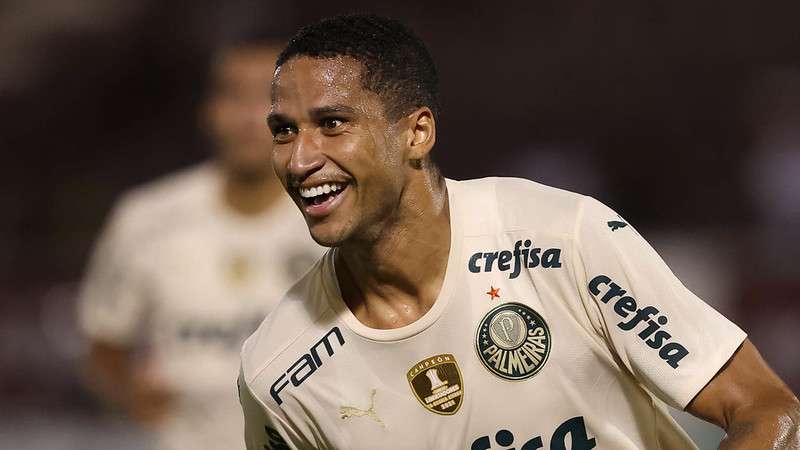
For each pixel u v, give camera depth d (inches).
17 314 1455.5
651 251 424.5
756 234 1360.7
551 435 423.8
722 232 1444.4
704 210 1851.6
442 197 438.3
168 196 853.2
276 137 425.7
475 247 434.0
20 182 2086.6
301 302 459.2
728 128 1958.7
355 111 414.6
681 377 402.3
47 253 1544.0
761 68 2053.4
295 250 815.7
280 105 420.5
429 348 430.3
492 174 2039.9
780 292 1293.1
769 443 379.9
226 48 819.4
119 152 2135.8
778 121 1921.8
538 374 419.8
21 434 1296.8
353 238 427.2
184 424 810.2
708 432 824.9
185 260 822.5
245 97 803.4
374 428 436.1
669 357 405.4
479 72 2132.1
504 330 422.9
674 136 1982.0
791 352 1261.1
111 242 860.0
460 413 427.8
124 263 848.3
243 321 808.9
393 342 433.4
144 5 2207.2
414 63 431.8
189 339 814.5
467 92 2122.3
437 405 430.0
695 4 2116.1
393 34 431.2
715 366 401.1
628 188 1927.9
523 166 1990.7
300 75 418.0
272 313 467.2
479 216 439.5
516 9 2185.0
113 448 1219.2
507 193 444.5
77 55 2214.6
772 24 2079.2
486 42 2172.7
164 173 2087.8
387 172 420.8
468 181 456.4
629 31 2122.3
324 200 420.2
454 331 427.8
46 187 2031.3
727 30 2091.5
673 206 1873.8
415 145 430.0
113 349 869.8
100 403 1359.5
